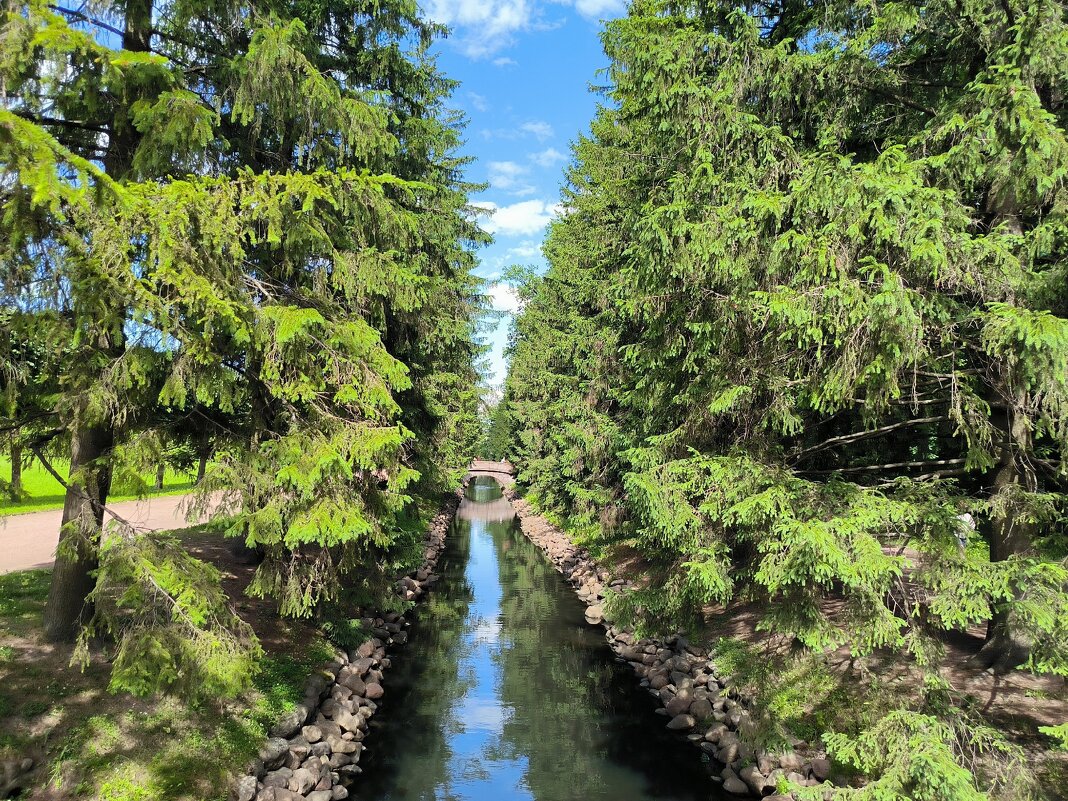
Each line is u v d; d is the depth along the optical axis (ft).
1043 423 21.22
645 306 30.19
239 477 23.26
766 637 34.55
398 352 41.11
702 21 33.12
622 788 28.53
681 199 28.17
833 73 26.40
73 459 23.89
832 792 19.04
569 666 44.65
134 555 18.38
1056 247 22.72
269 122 27.94
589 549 72.69
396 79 37.24
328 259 27.27
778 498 22.31
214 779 21.67
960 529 20.52
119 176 23.44
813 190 21.80
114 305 17.38
